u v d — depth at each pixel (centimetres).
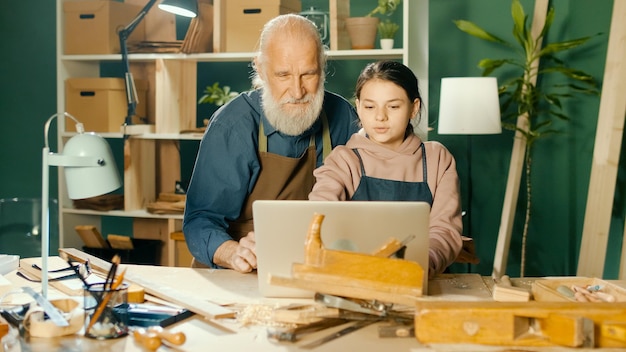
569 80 472
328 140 272
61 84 458
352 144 243
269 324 169
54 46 509
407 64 407
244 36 425
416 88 235
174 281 214
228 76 487
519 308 157
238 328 168
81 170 190
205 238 248
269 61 246
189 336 164
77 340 162
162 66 436
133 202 451
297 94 244
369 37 416
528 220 448
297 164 267
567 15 469
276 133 264
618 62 402
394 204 181
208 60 447
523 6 476
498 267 450
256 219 187
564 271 480
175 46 440
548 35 474
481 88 418
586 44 465
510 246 489
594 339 156
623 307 159
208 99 450
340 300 170
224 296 196
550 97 443
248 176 264
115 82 452
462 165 488
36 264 229
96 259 237
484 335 156
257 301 190
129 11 461
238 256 226
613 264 451
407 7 403
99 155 190
